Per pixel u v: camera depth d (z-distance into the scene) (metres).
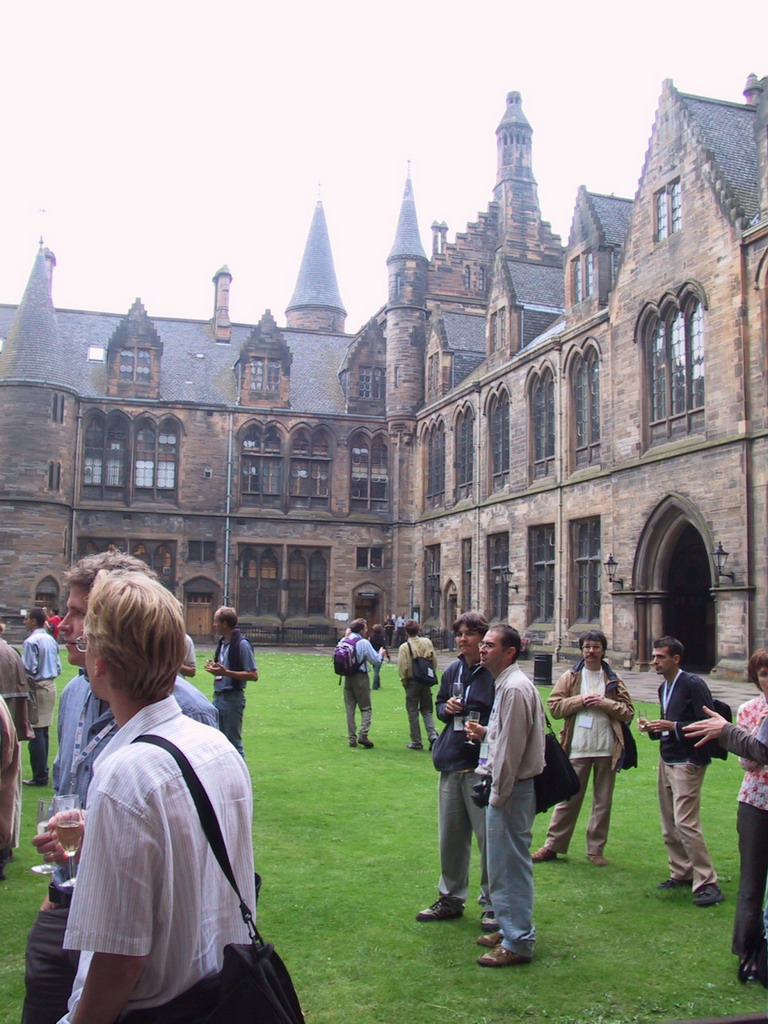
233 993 3.07
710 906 8.31
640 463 33.31
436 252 63.88
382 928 7.66
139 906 2.98
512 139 62.91
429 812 11.52
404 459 57.19
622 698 9.80
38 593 48.41
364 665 16.55
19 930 7.46
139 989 3.07
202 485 54.53
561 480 39.62
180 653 3.39
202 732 3.41
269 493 56.09
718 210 30.00
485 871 7.84
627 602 33.81
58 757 5.76
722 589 28.64
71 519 51.78
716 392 29.86
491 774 7.14
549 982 6.63
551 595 40.88
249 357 56.25
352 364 58.16
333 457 57.00
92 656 3.36
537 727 7.11
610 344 35.88
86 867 3.01
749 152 32.69
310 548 56.12
